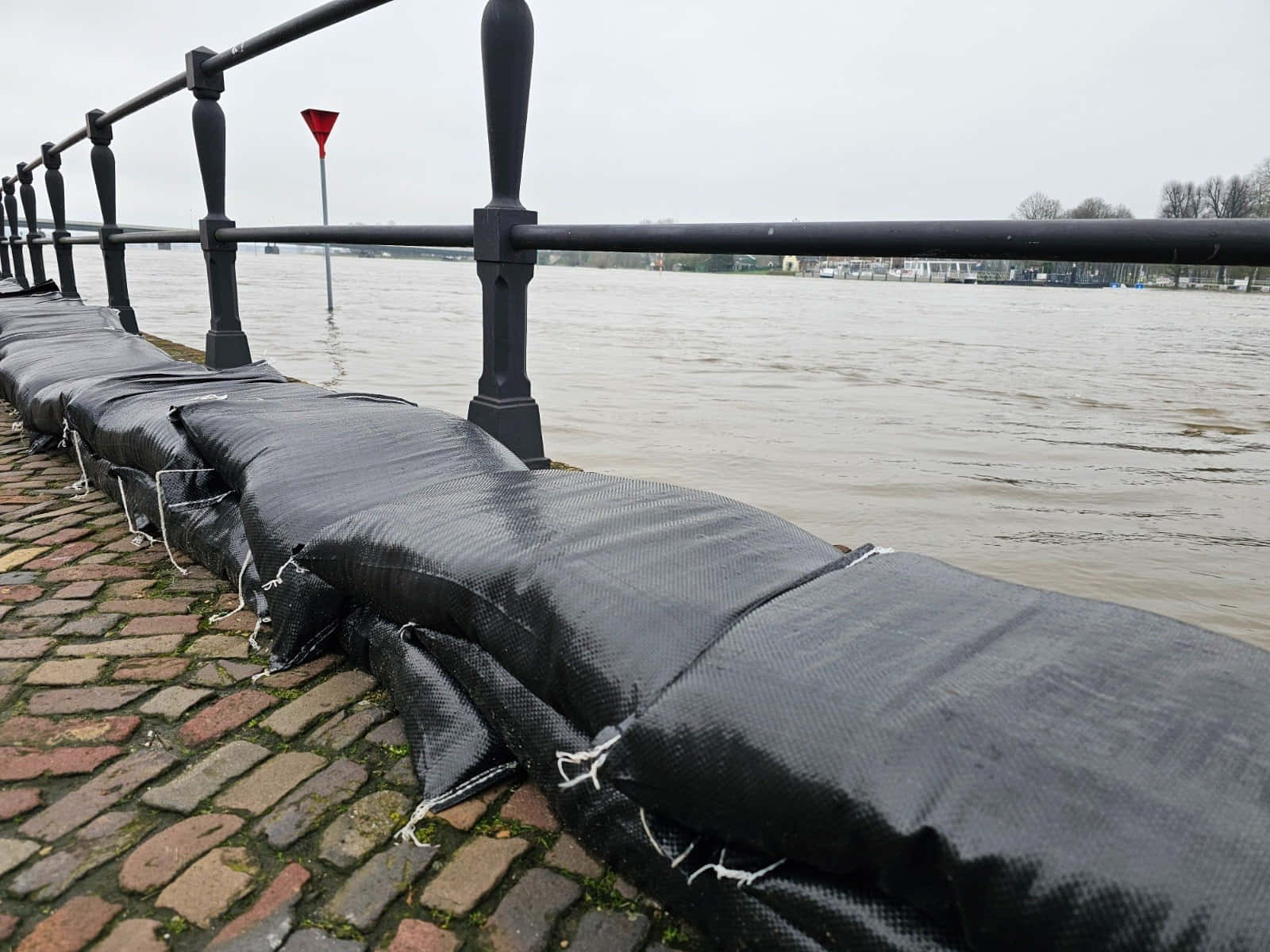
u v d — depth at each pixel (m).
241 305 14.10
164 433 1.90
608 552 1.05
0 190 7.83
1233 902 0.54
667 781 0.78
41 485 2.55
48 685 1.39
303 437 1.67
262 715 1.32
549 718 1.03
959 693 0.72
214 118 3.39
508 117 1.99
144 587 1.79
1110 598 2.89
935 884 0.64
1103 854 0.57
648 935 0.92
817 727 0.71
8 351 3.29
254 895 0.96
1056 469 4.62
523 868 1.01
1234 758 0.63
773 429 5.33
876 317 20.33
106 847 1.02
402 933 0.91
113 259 4.89
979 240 1.30
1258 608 2.85
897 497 3.95
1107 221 1.19
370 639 1.38
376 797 1.13
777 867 0.78
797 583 0.96
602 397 6.27
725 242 1.64
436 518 1.22
